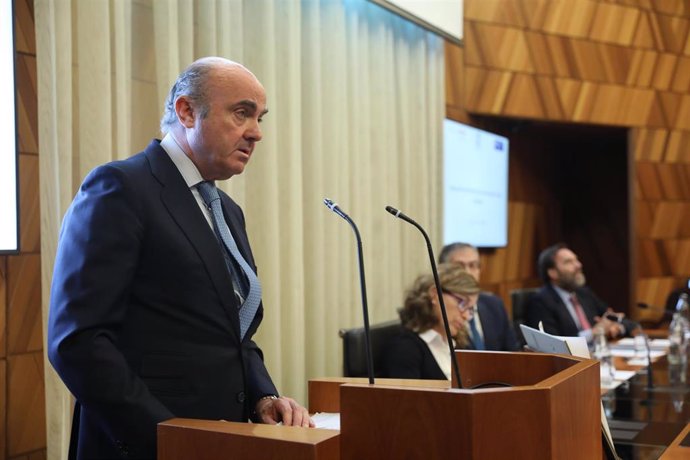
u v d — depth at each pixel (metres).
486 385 1.42
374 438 1.05
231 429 1.11
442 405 1.01
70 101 2.51
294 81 3.70
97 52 2.60
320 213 3.89
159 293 1.47
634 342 3.85
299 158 3.72
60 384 2.42
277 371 3.48
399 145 4.68
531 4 6.01
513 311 4.57
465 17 5.65
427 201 4.86
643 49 6.67
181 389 1.45
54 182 2.45
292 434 1.08
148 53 2.93
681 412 2.33
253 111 1.62
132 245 1.43
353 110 4.22
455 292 2.79
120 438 1.33
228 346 1.53
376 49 4.45
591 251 7.72
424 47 4.90
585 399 1.22
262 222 3.49
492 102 5.80
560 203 7.69
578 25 6.27
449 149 5.30
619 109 6.54
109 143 2.62
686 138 6.96
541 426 1.04
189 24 3.05
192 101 1.59
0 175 2.24
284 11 3.70
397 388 1.04
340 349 4.01
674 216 6.89
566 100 6.21
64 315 1.36
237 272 1.64
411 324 2.80
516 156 6.84
